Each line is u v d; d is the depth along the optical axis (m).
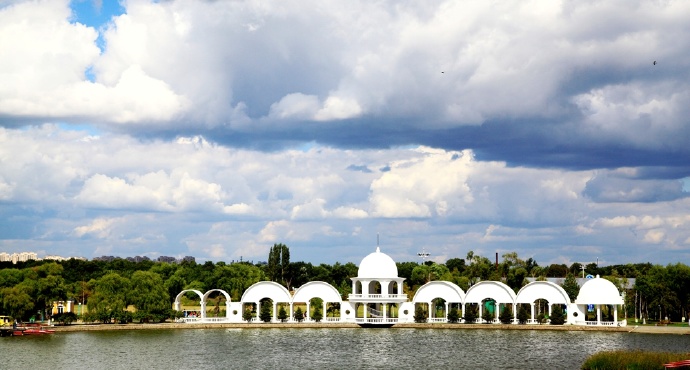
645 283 195.12
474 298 185.50
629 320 199.88
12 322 178.75
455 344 144.75
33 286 176.38
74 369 113.94
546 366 114.38
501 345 142.25
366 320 185.62
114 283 186.75
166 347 141.12
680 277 190.00
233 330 178.38
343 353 132.00
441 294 187.88
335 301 191.75
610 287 176.38
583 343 144.62
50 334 166.62
